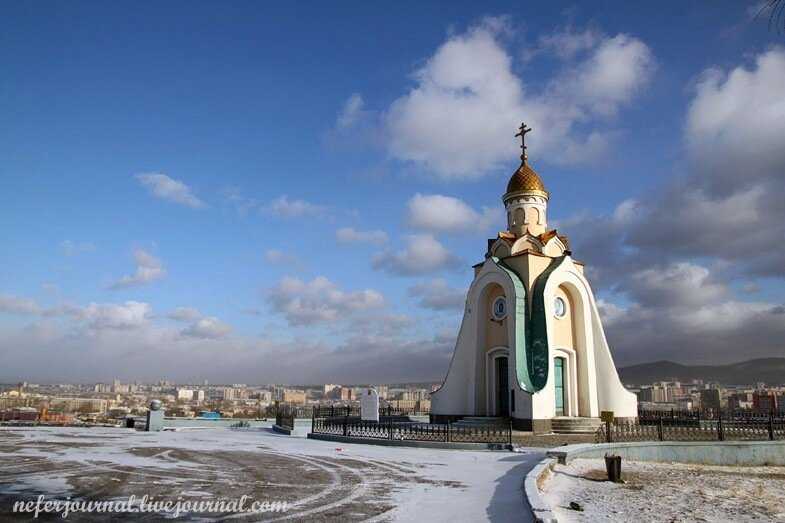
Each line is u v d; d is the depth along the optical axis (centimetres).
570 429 2934
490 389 3284
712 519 1058
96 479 1352
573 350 3309
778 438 2550
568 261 3316
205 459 1773
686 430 2730
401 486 1334
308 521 972
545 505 1020
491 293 3422
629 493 1298
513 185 3650
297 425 3291
